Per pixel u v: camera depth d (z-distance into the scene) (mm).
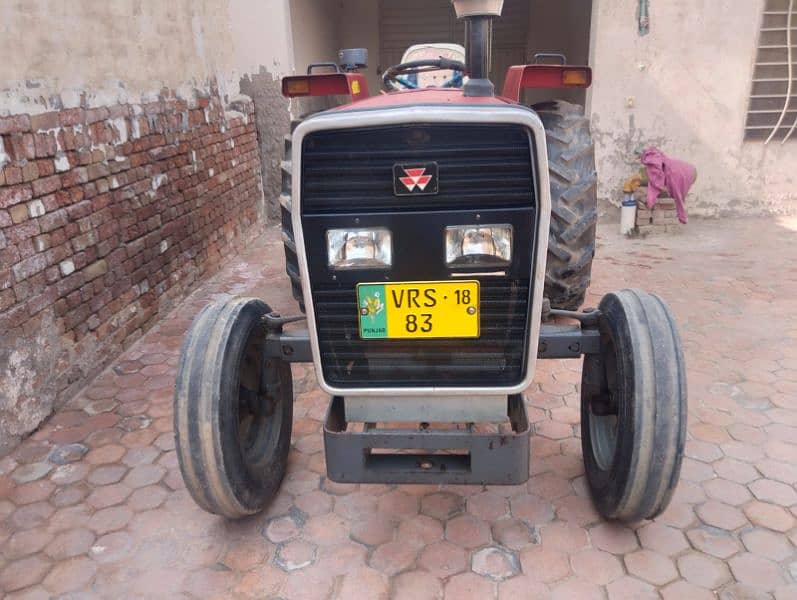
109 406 3445
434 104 1854
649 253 5488
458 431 2184
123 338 3996
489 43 2209
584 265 3600
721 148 6207
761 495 2588
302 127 1817
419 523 2514
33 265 3170
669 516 2490
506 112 1771
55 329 3352
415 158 1854
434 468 2211
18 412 3100
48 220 3271
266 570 2314
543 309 2535
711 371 3545
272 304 4664
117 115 3895
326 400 3453
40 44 3219
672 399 2064
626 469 2148
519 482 2180
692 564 2260
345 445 2201
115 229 3875
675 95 6066
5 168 2961
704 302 4430
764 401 3250
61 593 2258
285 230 3824
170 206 4566
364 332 2078
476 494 2666
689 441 2943
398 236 1928
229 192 5656
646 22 5871
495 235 1909
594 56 6008
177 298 4699
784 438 2947
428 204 1899
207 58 5332
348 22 9469
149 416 3346
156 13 4430
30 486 2822
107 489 2793
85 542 2490
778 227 6074
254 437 2658
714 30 5871
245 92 6277
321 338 2113
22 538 2521
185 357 2242
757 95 6039
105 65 3797
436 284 1984
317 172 1889
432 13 9383
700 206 6402
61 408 3418
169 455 3018
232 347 2287
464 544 2396
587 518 2508
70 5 3463
